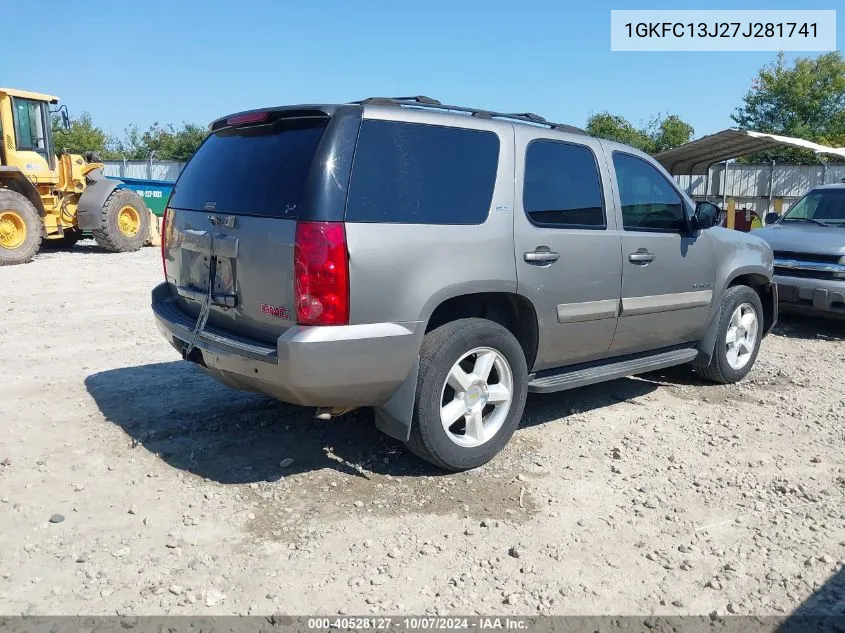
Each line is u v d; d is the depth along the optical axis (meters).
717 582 3.25
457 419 4.19
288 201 3.69
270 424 4.98
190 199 4.53
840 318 8.46
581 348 4.92
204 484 4.07
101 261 15.08
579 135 4.97
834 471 4.48
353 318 3.65
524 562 3.38
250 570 3.25
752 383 6.41
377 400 3.96
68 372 6.19
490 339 4.21
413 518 3.75
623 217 5.09
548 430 5.07
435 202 3.99
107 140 48.66
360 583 3.16
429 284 3.89
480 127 4.30
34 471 4.18
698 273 5.69
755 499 4.07
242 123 4.21
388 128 3.89
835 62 34.06
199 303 4.30
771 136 16.14
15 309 9.09
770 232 9.20
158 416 5.09
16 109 15.08
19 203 14.26
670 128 36.75
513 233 4.31
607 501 4.00
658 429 5.15
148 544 3.44
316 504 3.87
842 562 3.45
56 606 2.96
